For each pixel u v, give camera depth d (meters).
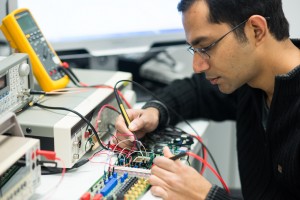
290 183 1.36
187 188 1.24
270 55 1.35
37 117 1.35
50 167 1.34
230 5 1.25
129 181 1.28
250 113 1.60
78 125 1.35
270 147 1.43
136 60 2.04
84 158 1.42
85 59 1.98
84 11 1.82
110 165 1.37
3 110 1.30
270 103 1.42
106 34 1.89
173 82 1.88
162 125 1.64
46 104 1.44
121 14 1.88
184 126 1.79
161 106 1.64
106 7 1.85
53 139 1.31
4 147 1.13
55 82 1.54
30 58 1.48
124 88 1.75
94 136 1.45
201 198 1.23
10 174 1.12
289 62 1.35
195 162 1.74
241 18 1.27
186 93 1.83
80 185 1.28
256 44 1.31
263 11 1.28
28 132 1.32
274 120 1.38
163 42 1.98
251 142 1.59
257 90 1.50
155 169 1.27
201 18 1.26
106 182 1.26
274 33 1.32
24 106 1.40
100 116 1.50
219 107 1.87
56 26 1.80
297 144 1.29
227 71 1.33
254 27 1.29
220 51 1.29
